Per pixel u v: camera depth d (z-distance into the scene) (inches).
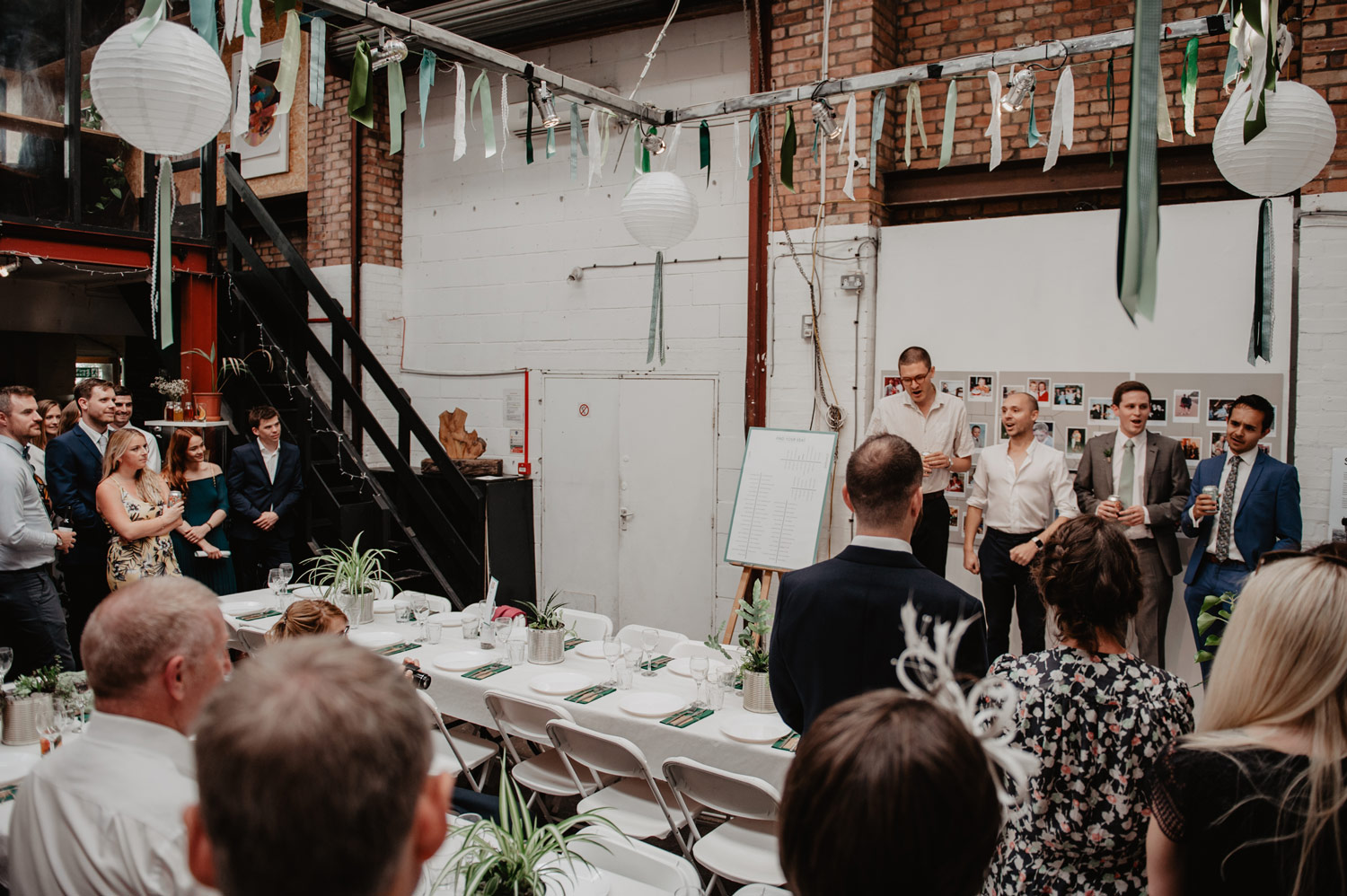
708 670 120.9
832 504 205.5
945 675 38.3
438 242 279.9
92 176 221.8
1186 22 133.5
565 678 132.1
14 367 290.5
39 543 157.4
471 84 269.0
